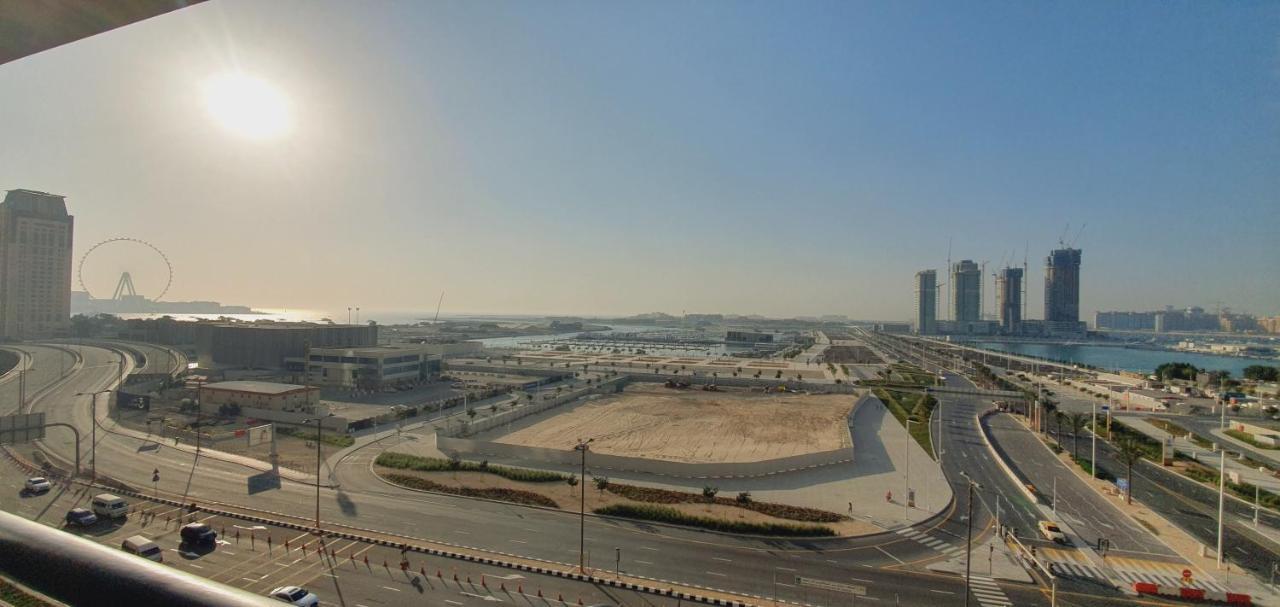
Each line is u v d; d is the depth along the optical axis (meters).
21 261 172.12
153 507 56.09
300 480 66.19
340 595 39.97
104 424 92.69
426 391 132.88
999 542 53.03
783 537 52.72
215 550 46.56
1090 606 42.12
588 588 42.34
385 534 50.75
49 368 132.88
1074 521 58.91
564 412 109.88
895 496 64.88
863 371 185.50
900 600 41.97
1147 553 51.66
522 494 61.50
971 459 81.62
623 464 73.31
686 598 41.25
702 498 61.78
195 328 184.88
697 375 160.50
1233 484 71.88
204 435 86.81
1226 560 50.41
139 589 3.93
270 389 106.19
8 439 60.84
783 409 115.62
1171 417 115.50
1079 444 91.75
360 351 139.62
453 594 40.66
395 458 73.94
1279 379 165.88
